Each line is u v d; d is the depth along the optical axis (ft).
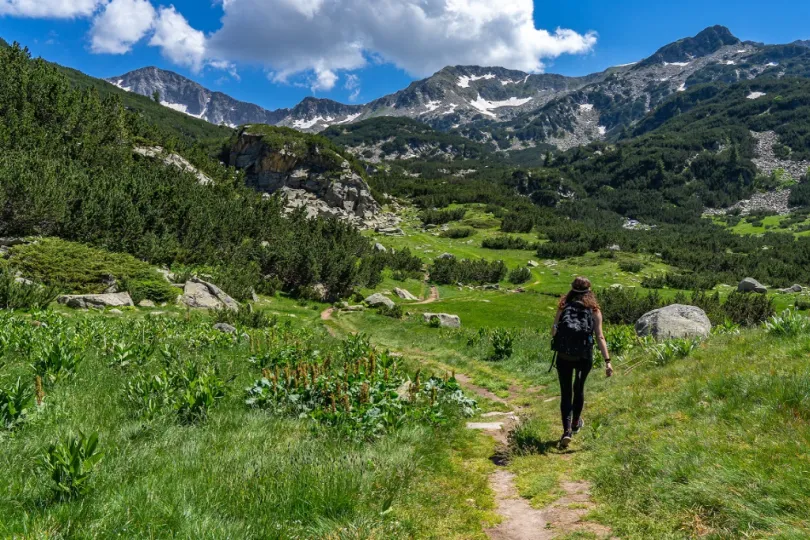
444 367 59.72
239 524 13.69
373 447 22.20
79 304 111.34
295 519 14.78
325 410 26.71
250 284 194.59
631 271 408.67
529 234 558.15
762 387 20.48
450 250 456.45
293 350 46.96
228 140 629.92
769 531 11.96
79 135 285.43
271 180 565.12
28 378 31.86
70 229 171.22
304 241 260.01
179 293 143.74
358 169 612.29
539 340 77.15
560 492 17.53
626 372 36.22
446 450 23.41
